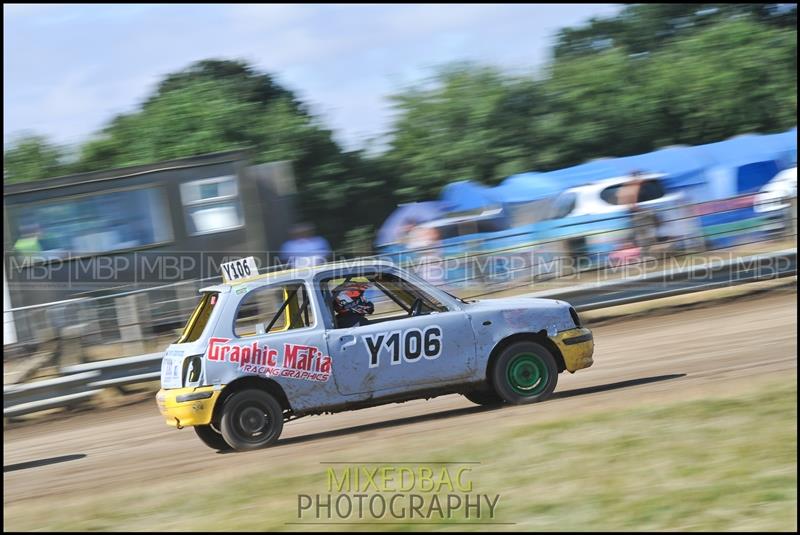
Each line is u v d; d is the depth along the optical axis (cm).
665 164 3481
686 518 928
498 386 1596
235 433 1512
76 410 2444
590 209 3203
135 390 2533
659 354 2123
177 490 1241
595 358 2212
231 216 3023
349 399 1544
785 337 2081
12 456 1930
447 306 1600
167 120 4712
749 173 3497
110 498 1247
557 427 1332
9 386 2394
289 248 3172
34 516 1200
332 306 1565
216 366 1504
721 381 1623
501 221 3341
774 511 925
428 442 1354
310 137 4738
